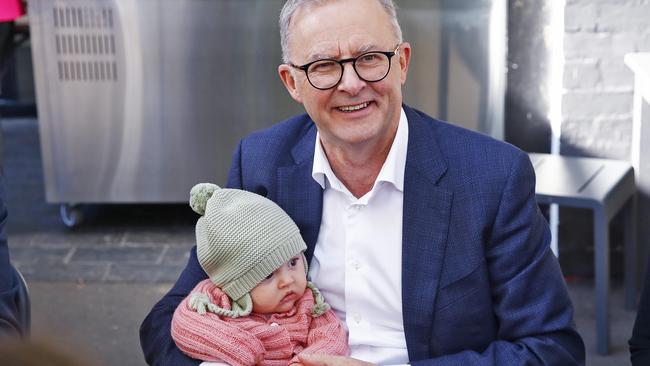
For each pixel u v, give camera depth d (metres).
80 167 4.64
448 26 4.21
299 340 1.90
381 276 1.95
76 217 4.83
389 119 1.84
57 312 3.87
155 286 4.13
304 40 1.79
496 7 4.14
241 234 1.85
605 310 3.34
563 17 3.83
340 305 2.00
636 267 3.73
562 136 3.97
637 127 3.65
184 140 4.57
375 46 1.77
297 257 1.92
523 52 4.16
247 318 1.88
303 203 2.00
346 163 1.94
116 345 3.58
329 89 1.79
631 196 3.63
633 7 3.78
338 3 1.77
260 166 2.06
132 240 4.71
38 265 4.38
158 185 4.64
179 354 1.91
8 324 1.83
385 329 1.97
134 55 4.46
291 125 2.12
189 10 4.38
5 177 5.90
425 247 1.87
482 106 4.26
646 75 3.33
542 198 3.28
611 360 3.33
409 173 1.90
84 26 4.44
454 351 1.88
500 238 1.85
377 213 1.94
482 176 1.86
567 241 4.10
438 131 1.97
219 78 4.46
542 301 1.83
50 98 4.55
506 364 1.79
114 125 4.57
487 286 1.86
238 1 4.36
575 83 3.90
